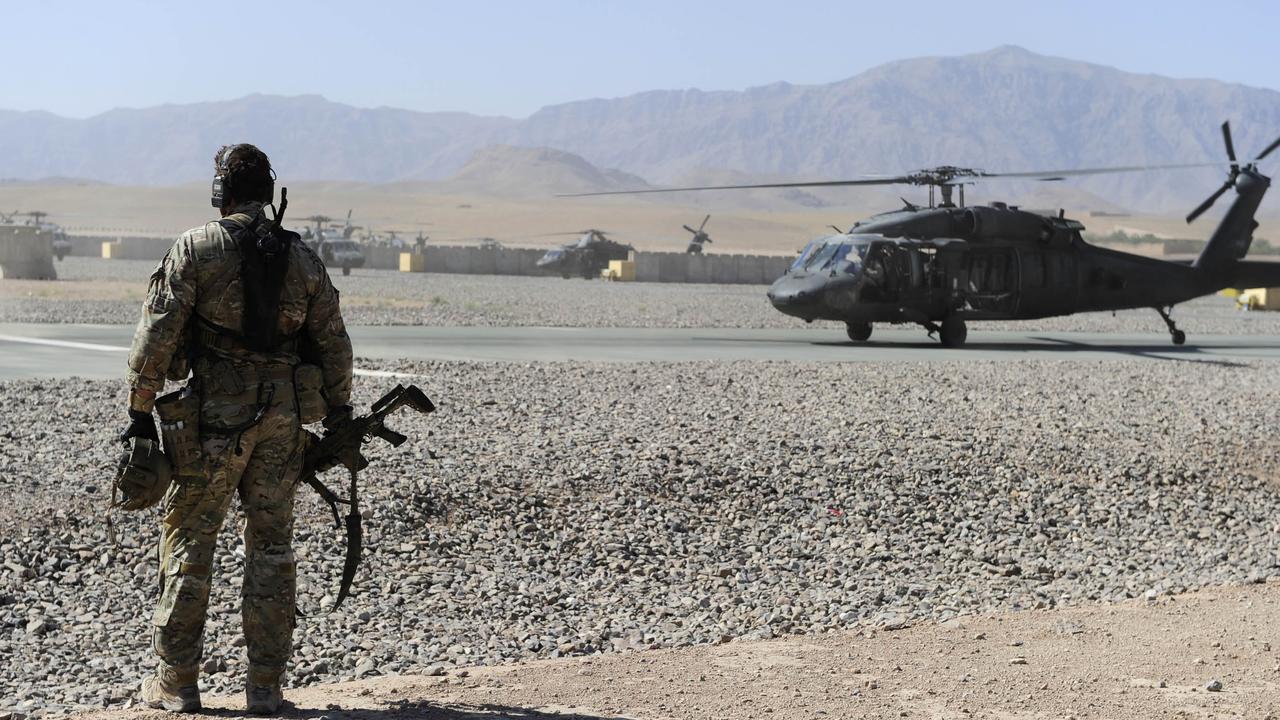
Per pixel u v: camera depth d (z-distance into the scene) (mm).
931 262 27672
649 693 5176
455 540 8938
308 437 4895
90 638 6719
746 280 82062
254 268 4543
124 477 4441
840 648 6266
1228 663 5758
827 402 16703
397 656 6516
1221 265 31625
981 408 16656
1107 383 20531
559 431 13016
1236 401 18516
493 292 51531
